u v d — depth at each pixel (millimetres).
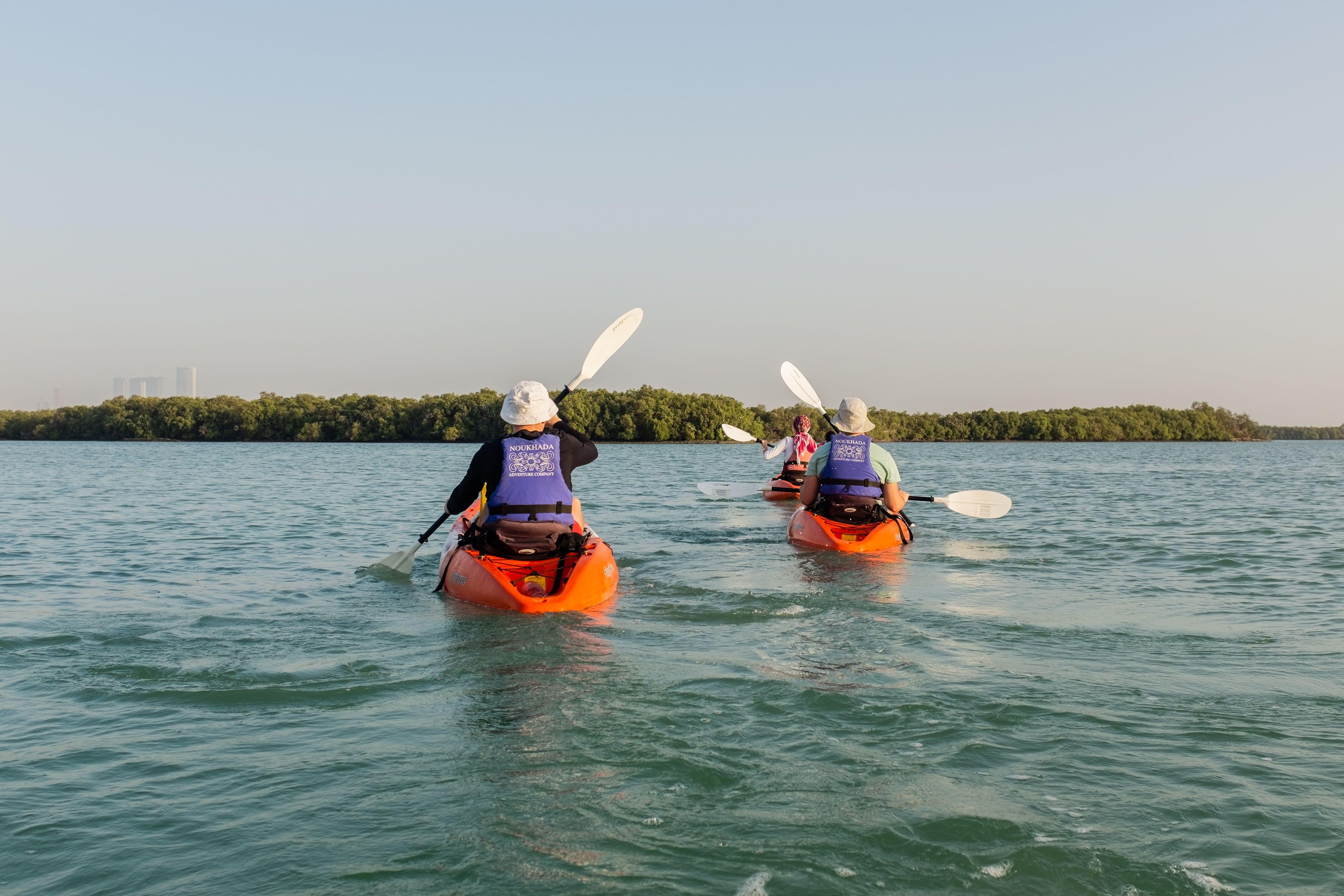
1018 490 20031
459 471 28953
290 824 2963
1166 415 113750
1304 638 5496
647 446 73750
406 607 6484
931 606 6480
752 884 2578
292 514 13891
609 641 5391
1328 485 21797
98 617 6156
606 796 3162
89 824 2975
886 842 2828
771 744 3648
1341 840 2832
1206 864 2691
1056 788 3223
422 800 3139
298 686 4469
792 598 6762
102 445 77375
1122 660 4973
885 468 9852
